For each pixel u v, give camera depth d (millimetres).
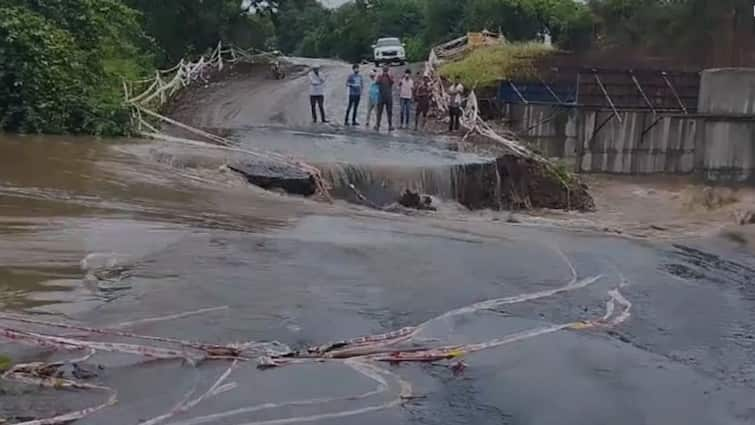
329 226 12617
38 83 19250
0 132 18812
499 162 19328
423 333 7957
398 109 31312
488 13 51750
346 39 74125
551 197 19750
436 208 17375
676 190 24469
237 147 19484
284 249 10758
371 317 8328
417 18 73250
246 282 9133
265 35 54438
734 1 36219
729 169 25953
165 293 8531
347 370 6891
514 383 6852
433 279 9953
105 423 5656
